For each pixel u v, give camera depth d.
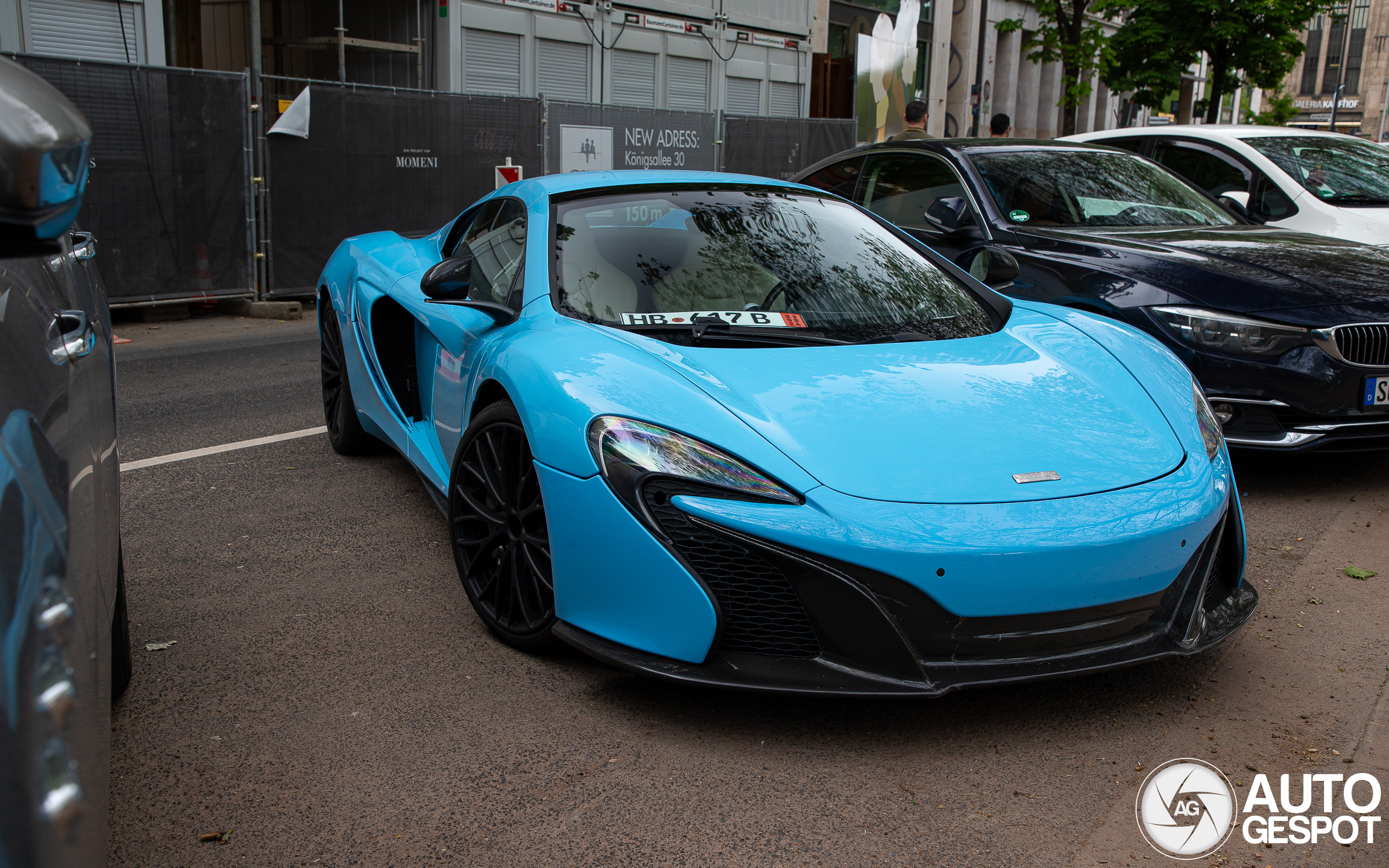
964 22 27.12
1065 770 2.19
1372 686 2.57
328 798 2.05
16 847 0.85
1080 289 4.36
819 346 2.79
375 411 4.04
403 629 2.85
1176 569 2.34
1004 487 2.26
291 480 4.23
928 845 1.92
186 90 8.19
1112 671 2.65
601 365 2.53
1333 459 4.73
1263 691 2.54
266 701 2.44
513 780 2.12
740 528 2.19
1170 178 5.58
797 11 20.34
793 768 2.18
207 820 1.98
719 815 2.01
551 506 2.42
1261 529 3.78
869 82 23.30
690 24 18.05
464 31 14.62
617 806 2.04
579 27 16.16
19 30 9.95
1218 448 2.66
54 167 0.86
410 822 1.98
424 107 9.72
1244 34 15.86
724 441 2.29
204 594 3.09
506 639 2.72
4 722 0.88
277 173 8.85
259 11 10.05
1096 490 2.31
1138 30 16.69
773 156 13.59
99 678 1.18
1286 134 7.08
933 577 2.15
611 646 2.36
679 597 2.22
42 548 1.05
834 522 2.17
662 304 2.91
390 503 3.96
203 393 5.89
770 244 3.25
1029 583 2.17
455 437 3.23
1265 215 6.51
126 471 4.33
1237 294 4.00
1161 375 2.84
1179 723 2.39
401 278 3.91
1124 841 1.94
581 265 3.01
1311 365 3.89
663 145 12.16
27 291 1.43
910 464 2.29
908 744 2.29
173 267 8.34
